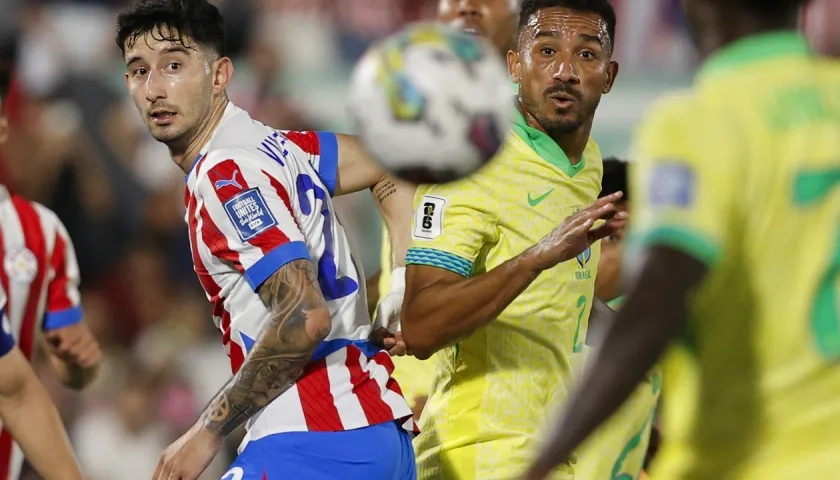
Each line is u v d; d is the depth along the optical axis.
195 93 13.98
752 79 10.21
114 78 40.34
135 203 37.44
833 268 10.02
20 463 18.17
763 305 10.04
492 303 13.50
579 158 15.05
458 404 14.87
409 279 14.15
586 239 13.23
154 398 31.11
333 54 41.25
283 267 13.03
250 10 40.31
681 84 38.34
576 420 9.29
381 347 14.62
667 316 9.37
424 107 11.44
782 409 10.06
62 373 19.55
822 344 10.02
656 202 9.70
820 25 11.23
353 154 15.01
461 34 11.98
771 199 9.95
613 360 9.31
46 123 37.22
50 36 38.91
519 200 14.36
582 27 14.55
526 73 14.65
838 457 9.98
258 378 13.15
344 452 13.82
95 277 36.00
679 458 10.57
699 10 10.58
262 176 13.44
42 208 18.94
